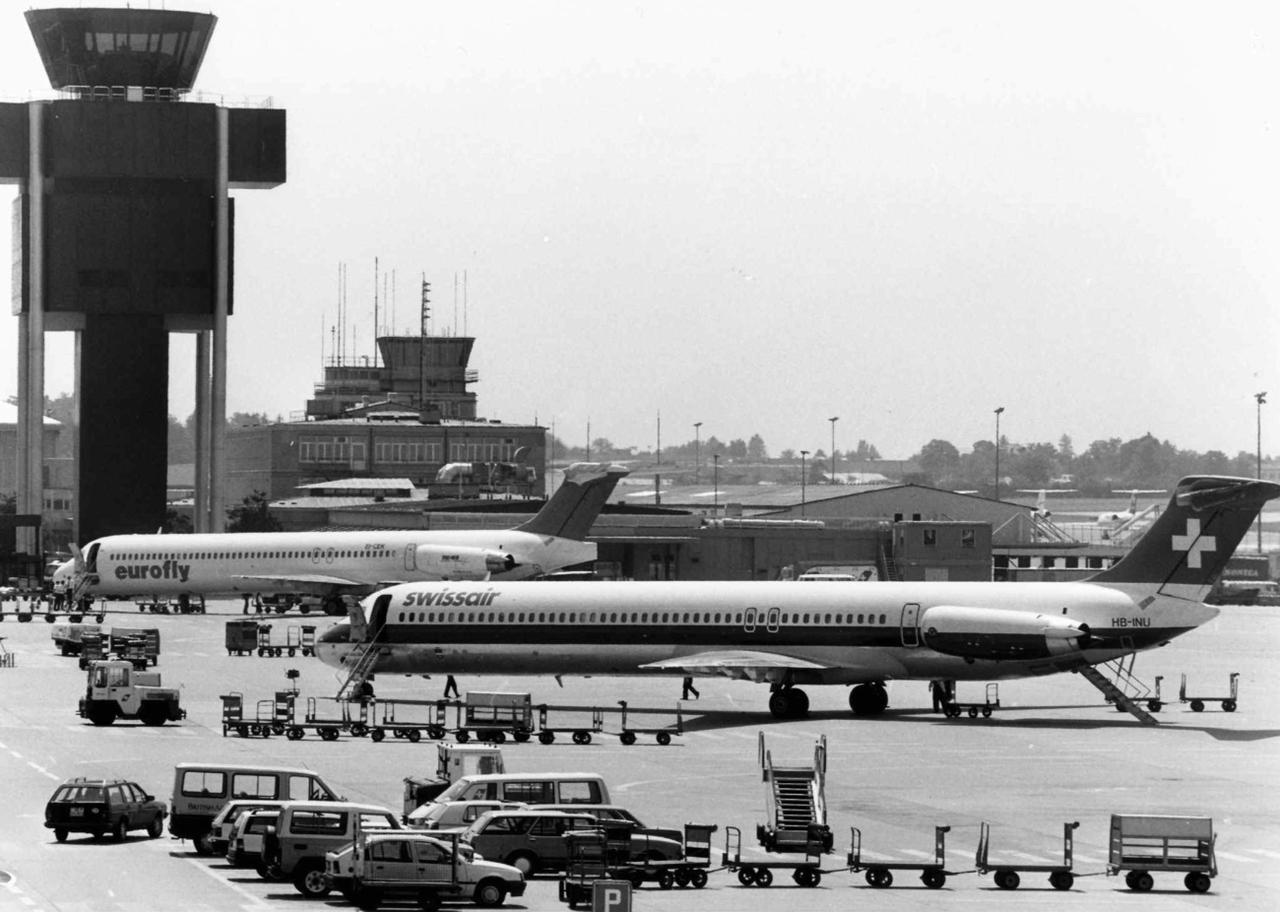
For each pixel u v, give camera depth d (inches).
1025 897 6402.6
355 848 6018.7
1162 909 6205.7
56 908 5846.5
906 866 6584.6
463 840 6530.5
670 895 6318.9
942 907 6161.4
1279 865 7037.4
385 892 5910.4
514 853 6530.5
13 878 6387.8
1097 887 6609.3
